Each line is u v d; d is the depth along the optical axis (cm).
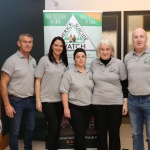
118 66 237
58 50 244
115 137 239
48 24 277
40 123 335
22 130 343
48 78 243
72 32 279
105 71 237
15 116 247
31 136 274
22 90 244
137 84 219
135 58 223
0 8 291
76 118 242
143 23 437
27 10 387
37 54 434
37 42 434
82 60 242
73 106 243
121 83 243
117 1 442
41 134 339
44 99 246
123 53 450
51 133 243
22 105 248
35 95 265
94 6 450
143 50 222
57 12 276
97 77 238
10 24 322
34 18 422
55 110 250
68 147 277
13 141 253
